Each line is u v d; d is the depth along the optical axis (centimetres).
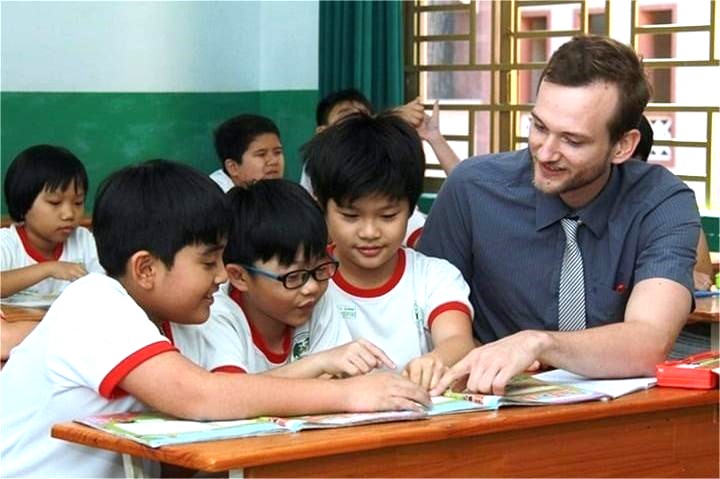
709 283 391
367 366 209
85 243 427
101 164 620
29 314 342
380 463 173
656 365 221
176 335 212
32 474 197
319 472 167
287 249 223
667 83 590
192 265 198
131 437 167
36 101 590
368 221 236
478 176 264
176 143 655
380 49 648
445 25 659
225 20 680
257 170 530
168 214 196
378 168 232
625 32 597
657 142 592
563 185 232
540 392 202
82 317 190
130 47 629
